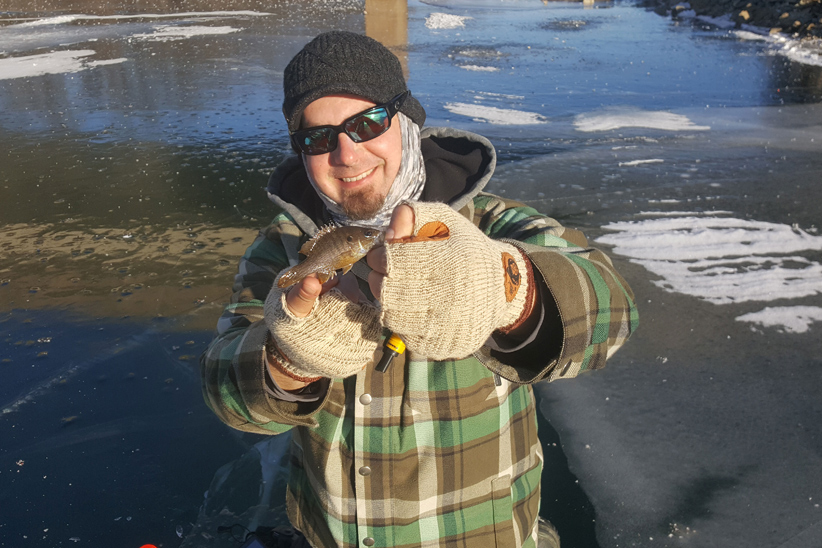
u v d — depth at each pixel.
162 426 3.11
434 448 1.71
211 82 9.70
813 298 3.96
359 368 1.34
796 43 11.77
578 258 1.54
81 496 2.73
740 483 2.70
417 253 1.18
